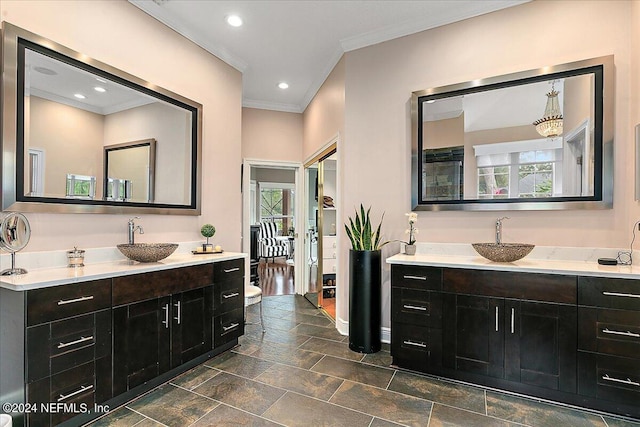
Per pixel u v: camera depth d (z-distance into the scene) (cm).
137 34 260
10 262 188
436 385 229
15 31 187
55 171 207
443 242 286
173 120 288
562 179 245
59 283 169
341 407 202
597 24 235
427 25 291
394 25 299
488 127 269
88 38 226
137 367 208
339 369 254
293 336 328
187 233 305
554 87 247
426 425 184
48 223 205
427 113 291
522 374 214
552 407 202
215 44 329
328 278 494
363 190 324
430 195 290
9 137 185
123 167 248
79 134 221
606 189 230
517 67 259
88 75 227
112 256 241
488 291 224
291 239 888
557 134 246
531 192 255
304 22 295
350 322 295
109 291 193
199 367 256
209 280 266
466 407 202
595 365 196
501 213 266
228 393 218
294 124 519
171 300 232
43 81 202
